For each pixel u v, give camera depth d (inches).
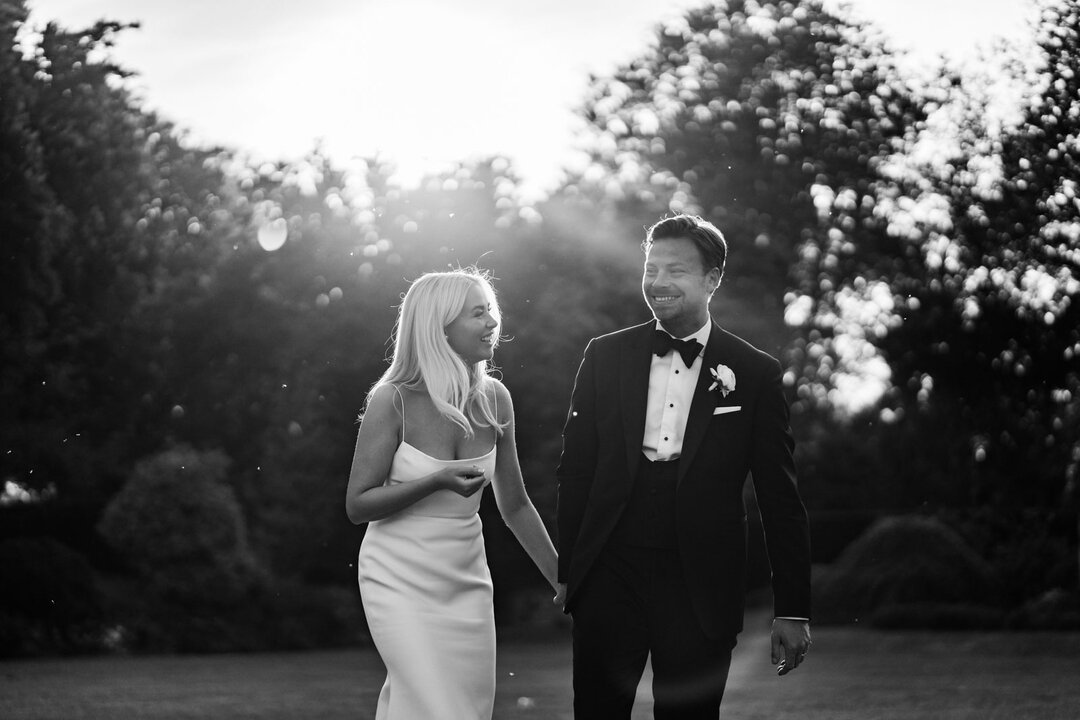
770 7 1005.8
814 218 989.2
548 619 800.3
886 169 971.3
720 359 154.5
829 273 1024.2
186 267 983.6
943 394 1015.0
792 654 151.6
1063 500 840.3
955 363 990.4
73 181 853.2
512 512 170.9
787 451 153.5
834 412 1099.3
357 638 719.7
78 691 415.8
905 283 1000.2
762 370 154.3
